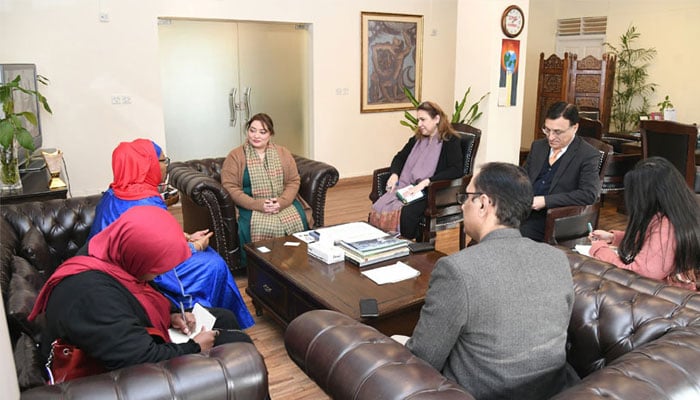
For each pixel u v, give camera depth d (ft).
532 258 4.31
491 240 4.39
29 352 4.64
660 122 14.15
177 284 8.17
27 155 12.66
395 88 22.11
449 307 4.15
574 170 9.76
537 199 9.52
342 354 4.27
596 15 24.88
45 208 9.12
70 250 9.22
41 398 3.80
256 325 9.71
